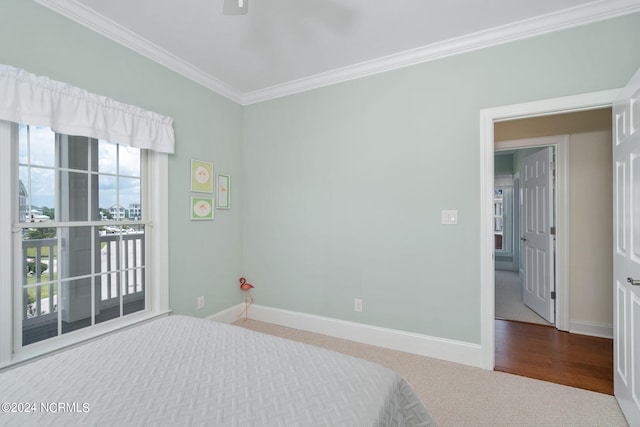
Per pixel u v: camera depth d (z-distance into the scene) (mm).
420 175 2385
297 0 1773
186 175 2605
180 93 2547
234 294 3148
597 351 2445
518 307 3633
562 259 2896
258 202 3176
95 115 1877
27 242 1703
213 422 772
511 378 2025
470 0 1779
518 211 5656
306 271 2904
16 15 1599
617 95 1773
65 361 1087
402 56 2395
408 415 1023
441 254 2314
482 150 2162
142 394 889
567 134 2883
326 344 2570
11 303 1602
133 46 2162
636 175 1417
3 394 882
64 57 1797
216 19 1958
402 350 2439
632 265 1467
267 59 2488
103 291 2076
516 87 2061
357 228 2650
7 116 1499
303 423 767
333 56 2439
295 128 2951
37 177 1745
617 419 1613
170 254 2457
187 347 1218
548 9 1868
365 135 2605
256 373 1015
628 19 1785
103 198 2076
